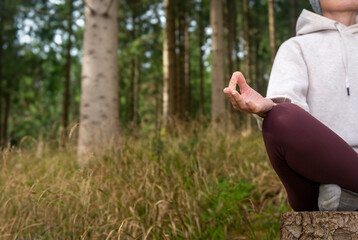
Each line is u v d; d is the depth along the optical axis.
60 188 2.63
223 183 3.12
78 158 4.01
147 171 2.89
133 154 3.45
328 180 1.12
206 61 18.64
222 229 2.74
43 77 14.64
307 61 1.36
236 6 16.03
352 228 1.15
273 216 2.85
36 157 4.06
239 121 5.13
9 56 12.83
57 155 4.09
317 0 1.47
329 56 1.36
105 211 2.53
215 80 8.42
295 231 1.29
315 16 1.44
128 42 13.81
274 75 1.36
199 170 3.09
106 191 2.80
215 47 8.60
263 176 3.28
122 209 2.58
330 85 1.33
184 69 15.62
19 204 2.62
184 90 15.48
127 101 18.39
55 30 11.19
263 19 15.58
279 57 1.40
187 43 15.88
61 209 2.62
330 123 1.30
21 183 2.96
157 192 2.86
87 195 2.59
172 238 2.40
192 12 14.88
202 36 15.77
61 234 2.53
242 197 2.95
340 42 1.38
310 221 1.24
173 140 4.11
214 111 8.24
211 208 2.91
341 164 1.08
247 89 1.14
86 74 4.60
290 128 1.08
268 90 1.33
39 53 13.21
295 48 1.39
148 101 17.88
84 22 4.79
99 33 4.68
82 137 4.28
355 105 1.30
